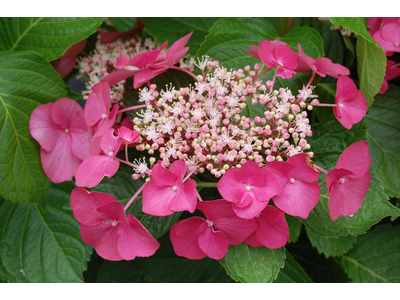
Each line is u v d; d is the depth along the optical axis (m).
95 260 0.51
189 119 0.37
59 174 0.40
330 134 0.40
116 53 0.45
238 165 0.35
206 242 0.35
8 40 0.42
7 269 0.43
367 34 0.40
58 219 0.44
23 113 0.39
